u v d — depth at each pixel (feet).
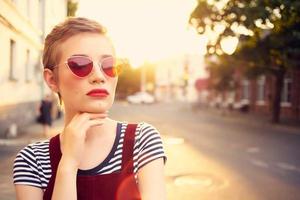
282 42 58.08
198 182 26.37
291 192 24.13
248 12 34.22
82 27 4.22
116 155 4.21
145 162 4.18
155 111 130.52
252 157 37.14
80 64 4.04
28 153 4.33
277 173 29.86
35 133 43.24
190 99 245.04
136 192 4.15
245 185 25.77
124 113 114.62
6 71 9.93
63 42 4.20
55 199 3.82
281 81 77.82
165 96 283.59
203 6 46.03
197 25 47.73
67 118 4.32
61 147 4.32
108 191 4.08
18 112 35.60
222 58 74.23
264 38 62.18
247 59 71.61
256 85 117.39
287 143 48.60
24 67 16.56
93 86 4.08
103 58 4.15
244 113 116.88
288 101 98.07
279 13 25.61
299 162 34.60
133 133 4.35
